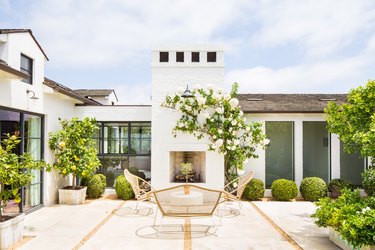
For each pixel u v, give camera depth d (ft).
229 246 18.66
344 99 42.78
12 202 24.82
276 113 35.42
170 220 24.86
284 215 26.48
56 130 31.71
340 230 17.38
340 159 36.88
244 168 35.73
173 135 32.83
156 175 32.71
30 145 27.37
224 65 33.09
